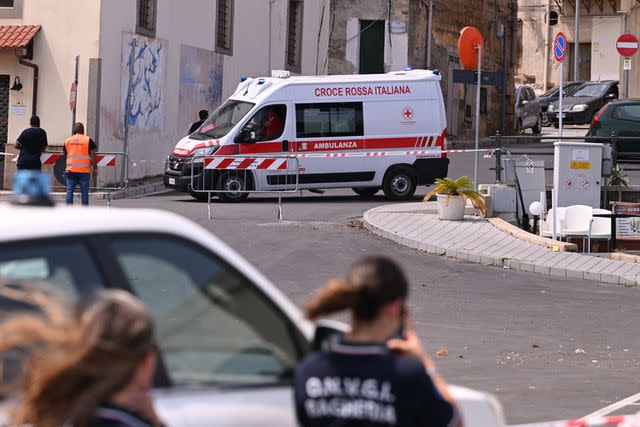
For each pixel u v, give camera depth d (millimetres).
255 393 11250
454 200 59531
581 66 162125
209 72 91625
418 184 72250
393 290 10859
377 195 76188
